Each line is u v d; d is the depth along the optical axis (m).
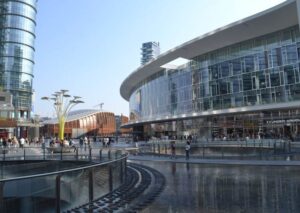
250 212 7.76
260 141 32.88
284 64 40.50
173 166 20.69
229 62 47.25
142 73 65.88
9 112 63.72
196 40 47.88
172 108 57.72
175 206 8.49
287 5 36.47
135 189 10.78
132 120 81.25
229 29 43.50
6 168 15.74
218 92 48.31
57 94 43.47
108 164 9.62
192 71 53.44
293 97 39.06
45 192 6.11
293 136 38.25
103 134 136.62
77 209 7.27
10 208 5.27
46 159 24.83
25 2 93.81
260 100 42.66
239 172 16.34
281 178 13.70
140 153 32.59
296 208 8.11
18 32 91.19
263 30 41.91
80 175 7.57
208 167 19.50
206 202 9.01
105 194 9.21
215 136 48.81
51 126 110.38
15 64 89.44
